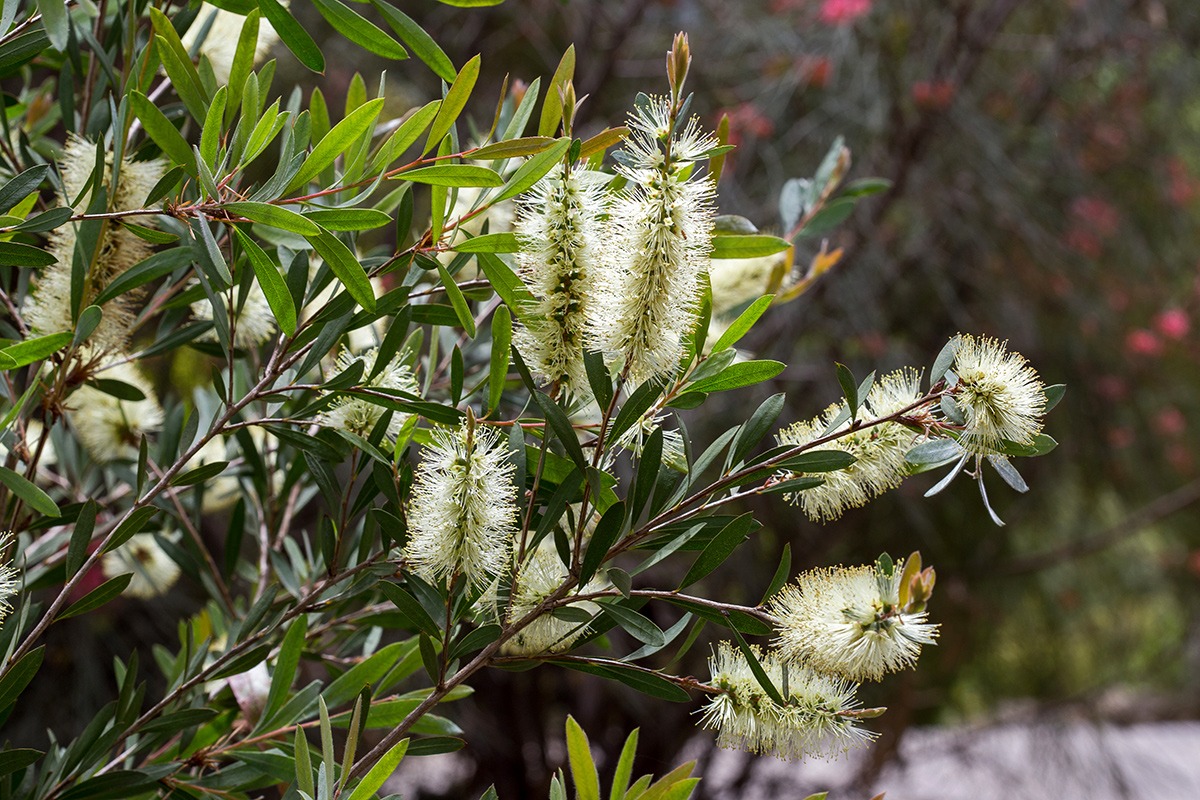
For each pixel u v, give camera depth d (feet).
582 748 1.77
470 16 6.22
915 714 7.98
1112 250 6.48
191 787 2.03
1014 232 6.06
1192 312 6.62
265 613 2.08
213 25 2.21
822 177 2.54
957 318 5.84
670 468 1.86
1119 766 7.50
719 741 1.84
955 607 6.61
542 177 1.76
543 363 1.80
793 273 2.51
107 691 5.17
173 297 2.25
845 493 1.86
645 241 1.72
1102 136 6.41
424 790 7.87
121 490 2.57
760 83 6.02
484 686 7.33
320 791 1.69
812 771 8.87
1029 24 6.29
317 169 1.77
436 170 1.77
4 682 1.80
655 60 6.29
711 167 1.84
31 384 1.81
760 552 6.52
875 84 5.52
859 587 1.78
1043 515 6.87
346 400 1.97
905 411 1.80
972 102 5.67
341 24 1.85
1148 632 8.46
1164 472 6.84
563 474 1.91
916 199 5.92
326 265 1.92
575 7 6.09
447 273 1.84
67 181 1.97
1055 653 7.67
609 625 1.89
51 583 2.29
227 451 2.51
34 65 2.40
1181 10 5.93
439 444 1.84
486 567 1.78
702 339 1.82
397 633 2.84
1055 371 6.49
